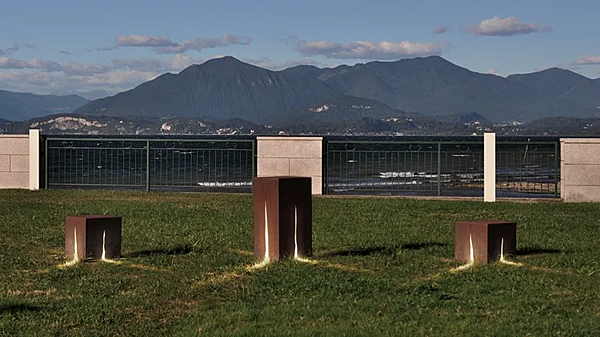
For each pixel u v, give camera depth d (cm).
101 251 1001
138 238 1174
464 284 840
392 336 641
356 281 849
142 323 709
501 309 737
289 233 973
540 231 1261
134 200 1773
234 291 829
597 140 1770
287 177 980
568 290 811
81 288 844
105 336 668
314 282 845
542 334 646
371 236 1195
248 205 1662
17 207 1595
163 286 848
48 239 1168
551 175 2197
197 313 737
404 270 920
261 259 977
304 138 1967
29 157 2080
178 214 1470
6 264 969
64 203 1683
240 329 669
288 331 660
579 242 1142
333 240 1152
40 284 859
